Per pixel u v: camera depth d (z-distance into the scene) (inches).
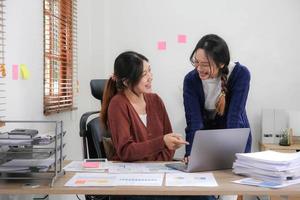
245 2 151.1
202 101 84.4
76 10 133.3
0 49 74.9
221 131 60.7
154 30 152.1
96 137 79.0
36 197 88.3
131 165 66.4
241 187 51.6
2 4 74.5
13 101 80.7
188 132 81.9
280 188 51.1
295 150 133.5
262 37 151.6
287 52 151.9
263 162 55.9
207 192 49.8
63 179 55.8
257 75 152.6
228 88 80.0
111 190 50.2
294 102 151.9
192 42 151.6
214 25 151.3
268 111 143.3
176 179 55.9
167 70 152.6
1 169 53.6
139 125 73.7
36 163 54.1
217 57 72.3
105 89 78.0
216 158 62.1
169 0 151.4
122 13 151.9
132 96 77.0
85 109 139.3
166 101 152.7
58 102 111.7
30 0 90.2
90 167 63.9
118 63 75.6
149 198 62.8
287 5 151.1
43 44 99.7
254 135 152.6
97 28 146.2
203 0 151.3
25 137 54.3
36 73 94.7
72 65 128.7
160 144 66.7
